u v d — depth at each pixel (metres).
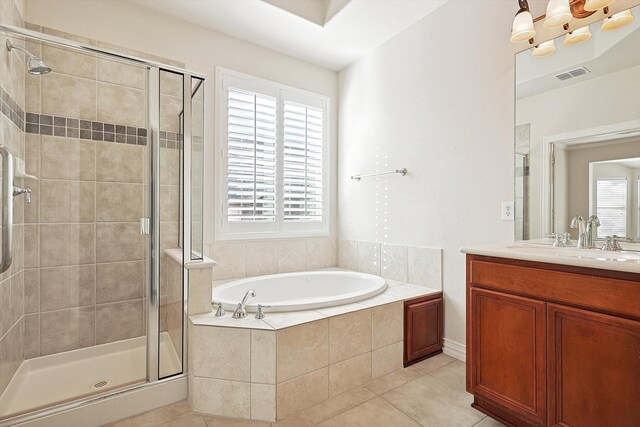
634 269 1.14
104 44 2.38
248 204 3.03
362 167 3.30
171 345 1.99
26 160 2.00
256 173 3.05
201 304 2.00
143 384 1.83
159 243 2.05
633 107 1.65
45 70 2.05
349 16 2.66
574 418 1.31
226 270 2.92
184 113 2.13
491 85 2.22
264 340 1.73
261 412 1.73
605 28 1.73
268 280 2.88
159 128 2.08
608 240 1.70
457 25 2.43
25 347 1.99
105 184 2.26
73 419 1.64
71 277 2.16
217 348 1.78
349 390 2.00
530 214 2.02
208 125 2.83
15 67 1.85
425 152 2.67
